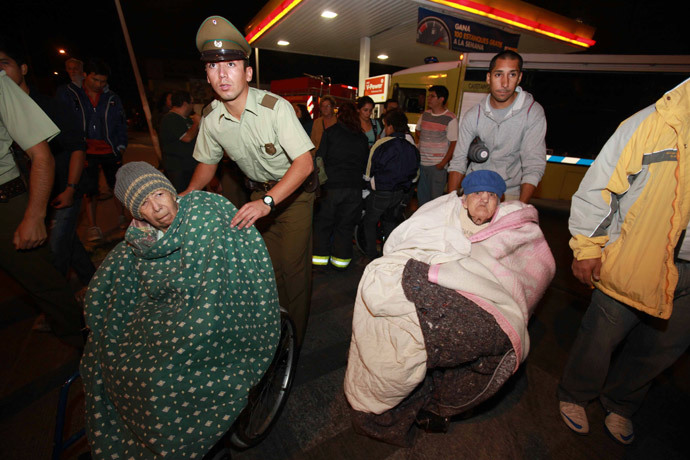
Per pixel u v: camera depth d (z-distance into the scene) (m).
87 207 4.39
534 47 8.66
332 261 4.04
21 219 2.01
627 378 1.98
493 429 2.08
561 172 6.85
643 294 1.63
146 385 1.15
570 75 6.33
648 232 1.59
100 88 4.14
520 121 2.45
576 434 2.07
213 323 1.23
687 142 1.44
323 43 8.53
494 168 2.64
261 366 1.52
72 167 2.44
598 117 6.37
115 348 1.28
